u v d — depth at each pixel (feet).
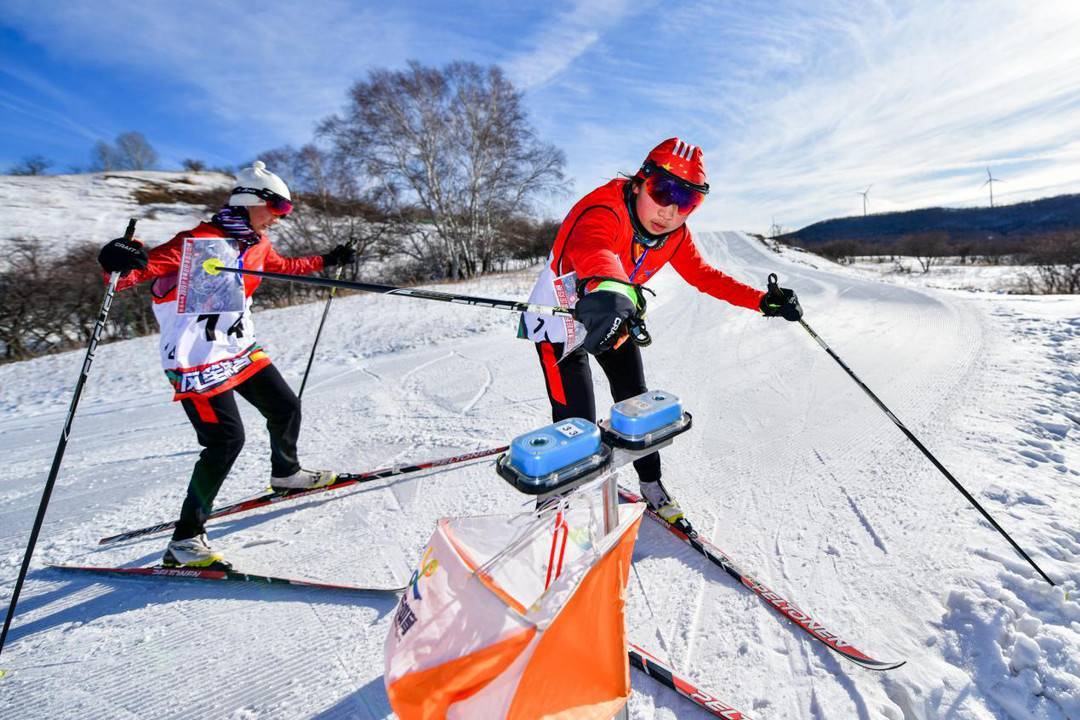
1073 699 4.68
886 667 5.18
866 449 10.18
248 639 6.50
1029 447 9.57
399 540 8.41
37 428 17.78
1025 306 24.26
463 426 13.42
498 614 3.51
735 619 6.12
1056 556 6.48
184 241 7.84
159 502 10.69
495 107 71.26
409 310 36.27
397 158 71.36
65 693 5.81
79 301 43.91
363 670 5.88
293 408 9.43
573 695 3.56
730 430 11.83
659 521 8.08
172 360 7.79
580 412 6.87
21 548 9.06
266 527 9.08
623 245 6.66
